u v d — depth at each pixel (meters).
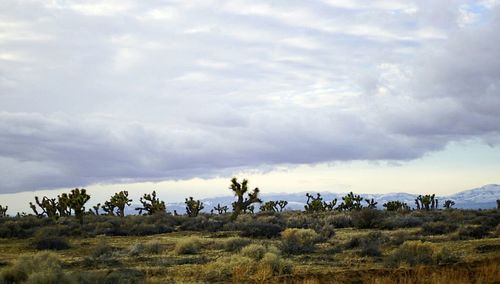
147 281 18.36
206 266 21.83
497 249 25.72
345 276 19.02
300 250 28.20
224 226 47.19
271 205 93.62
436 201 82.06
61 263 24.27
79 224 50.66
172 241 35.94
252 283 18.41
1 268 22.70
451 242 29.95
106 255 27.80
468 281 16.47
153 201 70.75
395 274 18.83
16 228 43.62
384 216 51.34
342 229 45.06
